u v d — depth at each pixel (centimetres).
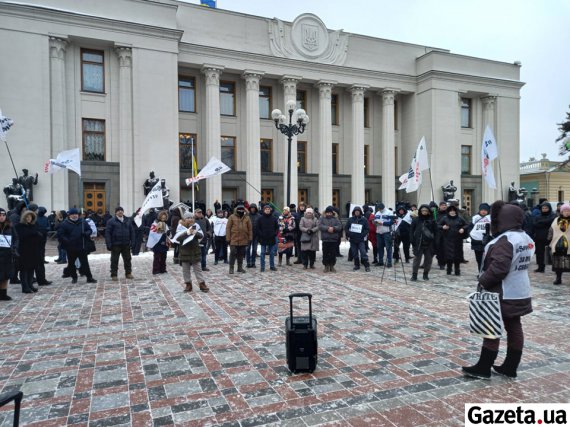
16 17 2006
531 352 486
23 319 658
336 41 2816
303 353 426
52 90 2095
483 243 961
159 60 2266
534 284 935
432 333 560
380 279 996
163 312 689
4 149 1980
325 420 337
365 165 3089
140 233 1579
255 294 823
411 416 342
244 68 2550
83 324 626
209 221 1419
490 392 383
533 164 4366
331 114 2912
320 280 984
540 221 1106
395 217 1284
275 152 2770
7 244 786
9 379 427
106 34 2161
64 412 357
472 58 3111
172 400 376
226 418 342
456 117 3050
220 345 520
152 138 2247
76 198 2167
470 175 3195
